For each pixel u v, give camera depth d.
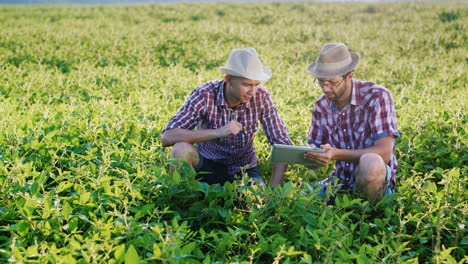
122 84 8.52
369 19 21.16
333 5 24.56
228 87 3.65
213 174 4.01
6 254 2.60
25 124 4.85
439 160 4.65
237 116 3.83
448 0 24.70
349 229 3.11
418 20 19.92
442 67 11.44
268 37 16.95
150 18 21.67
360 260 2.65
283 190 3.21
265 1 26.55
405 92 8.41
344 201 3.20
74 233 2.87
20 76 8.60
